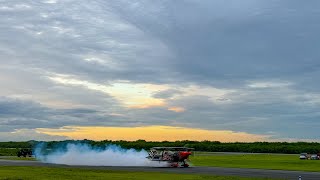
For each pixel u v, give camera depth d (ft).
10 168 221.46
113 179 156.87
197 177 168.86
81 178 160.04
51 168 225.76
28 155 425.69
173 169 232.53
